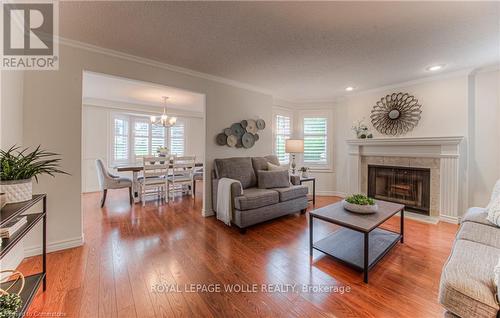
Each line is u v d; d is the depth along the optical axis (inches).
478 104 120.1
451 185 123.5
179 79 122.3
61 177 89.4
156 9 69.5
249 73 129.3
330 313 57.3
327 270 77.4
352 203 89.0
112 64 100.2
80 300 60.8
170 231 111.6
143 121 245.9
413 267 78.6
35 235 84.7
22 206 50.6
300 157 200.8
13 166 53.1
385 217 81.4
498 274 40.8
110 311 57.1
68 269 75.7
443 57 104.6
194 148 281.0
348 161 174.6
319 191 197.6
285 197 129.0
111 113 219.6
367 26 78.4
